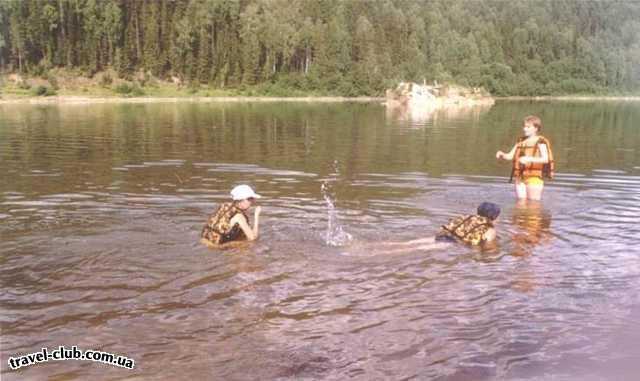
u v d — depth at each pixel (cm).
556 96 9594
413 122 3453
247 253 719
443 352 471
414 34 8994
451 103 6950
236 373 435
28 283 609
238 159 1662
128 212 938
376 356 463
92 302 562
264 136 2455
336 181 1285
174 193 1112
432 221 905
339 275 646
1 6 7719
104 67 8400
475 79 8869
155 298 573
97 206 984
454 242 781
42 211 941
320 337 495
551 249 759
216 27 8900
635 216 954
